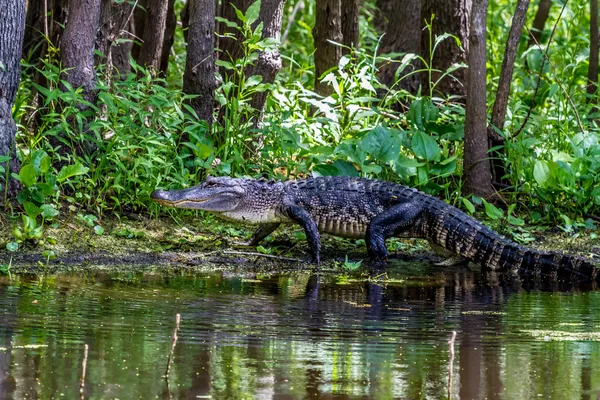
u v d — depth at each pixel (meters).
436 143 14.76
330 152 14.49
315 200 13.45
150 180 13.81
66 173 12.62
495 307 10.18
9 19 12.41
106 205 13.79
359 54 17.12
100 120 13.59
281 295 10.45
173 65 21.42
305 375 7.15
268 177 15.08
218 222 14.40
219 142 15.05
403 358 7.73
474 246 13.18
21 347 7.64
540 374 7.36
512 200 15.84
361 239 14.17
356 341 8.28
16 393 6.52
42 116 13.79
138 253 12.54
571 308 10.21
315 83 18.31
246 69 16.12
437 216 13.41
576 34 21.86
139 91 14.20
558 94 18.73
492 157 15.88
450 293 11.07
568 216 15.38
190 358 7.51
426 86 19.20
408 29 20.88
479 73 15.17
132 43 18.83
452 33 18.56
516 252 13.02
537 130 17.20
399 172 14.73
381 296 10.66
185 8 19.39
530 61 20.72
